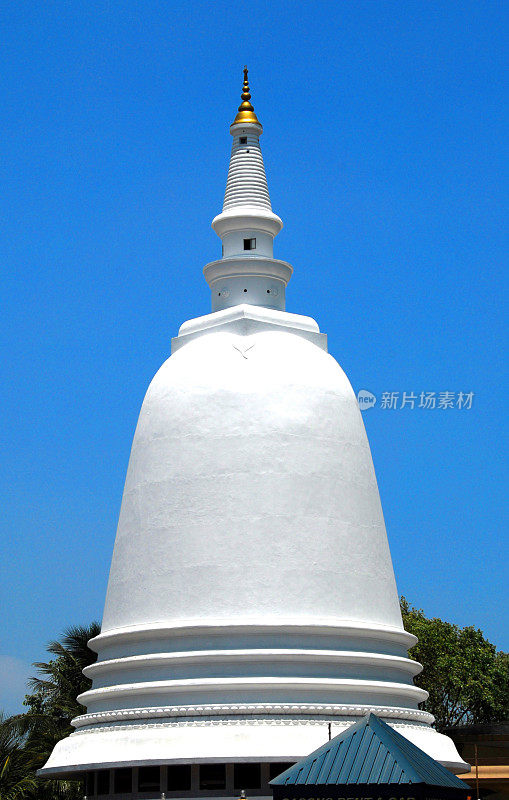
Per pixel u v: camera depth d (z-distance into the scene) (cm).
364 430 4925
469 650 9000
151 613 4419
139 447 4809
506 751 5853
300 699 4172
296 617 4291
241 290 5122
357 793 2906
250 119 5419
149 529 4562
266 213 5253
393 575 4759
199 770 4047
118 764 4119
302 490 4494
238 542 4378
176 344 5141
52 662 6850
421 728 4422
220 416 4597
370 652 4403
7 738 6066
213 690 4166
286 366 4734
